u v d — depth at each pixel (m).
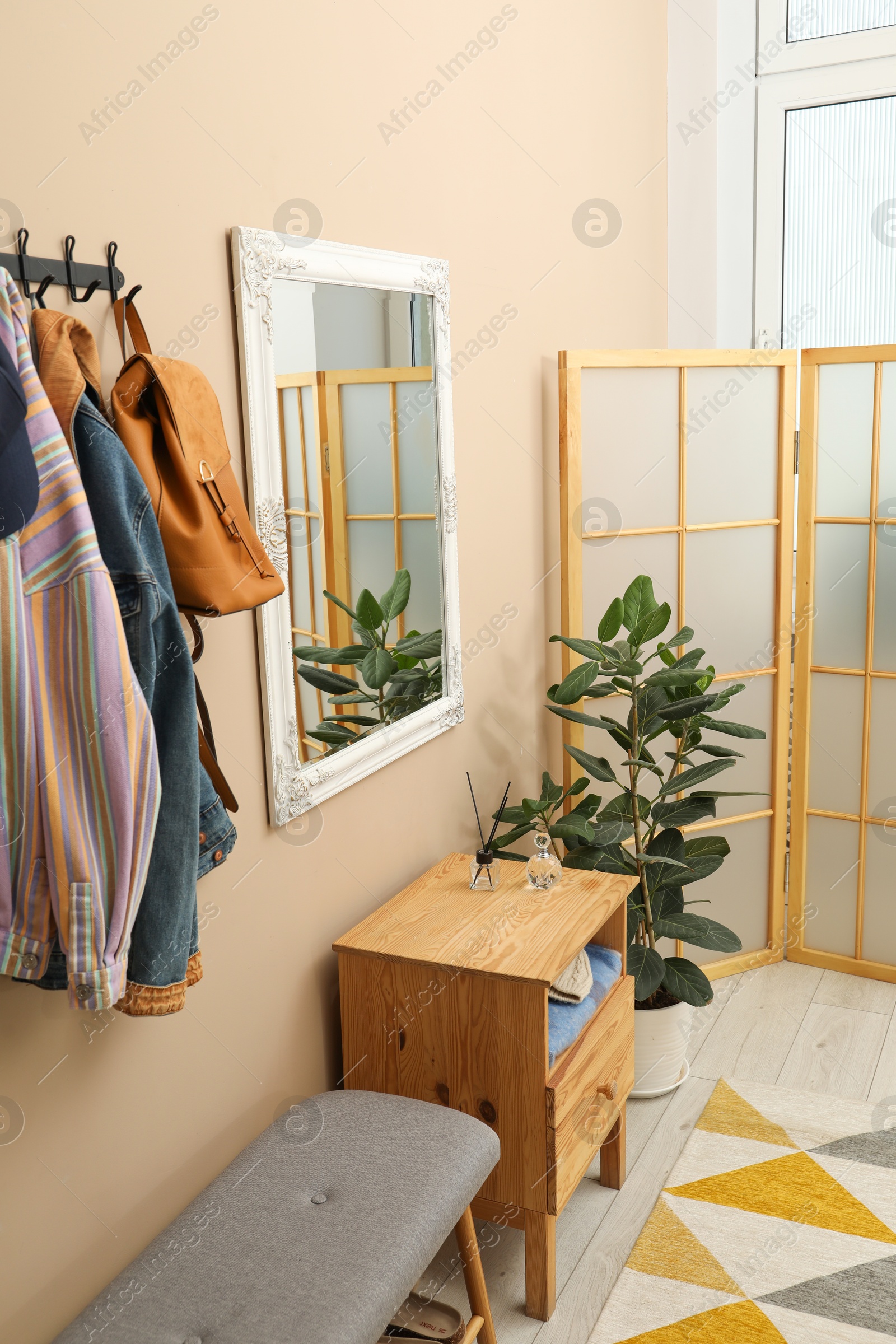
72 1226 1.58
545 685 3.04
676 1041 2.70
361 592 2.13
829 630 3.24
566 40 2.83
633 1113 2.66
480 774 2.72
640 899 2.78
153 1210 1.74
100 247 1.50
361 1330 1.44
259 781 1.90
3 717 1.25
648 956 2.58
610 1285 2.11
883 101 3.34
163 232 1.61
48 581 1.26
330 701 2.06
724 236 3.55
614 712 3.09
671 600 3.08
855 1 3.31
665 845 2.74
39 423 1.26
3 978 1.42
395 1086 2.06
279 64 1.83
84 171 1.46
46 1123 1.52
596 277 3.09
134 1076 1.67
